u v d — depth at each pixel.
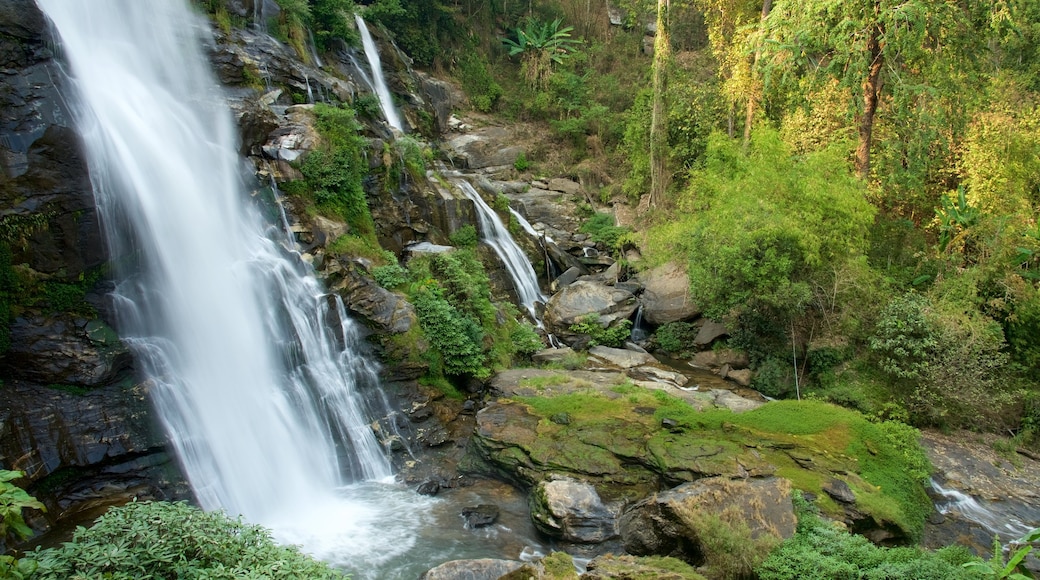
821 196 16.25
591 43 39.44
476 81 34.25
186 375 11.16
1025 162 18.36
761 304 16.97
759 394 16.89
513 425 12.76
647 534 9.48
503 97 34.81
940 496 12.34
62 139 10.73
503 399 13.90
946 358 15.05
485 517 10.68
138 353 10.70
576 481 10.95
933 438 14.84
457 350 14.83
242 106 14.96
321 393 12.63
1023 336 16.69
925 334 15.52
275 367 12.38
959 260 17.73
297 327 12.98
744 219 16.22
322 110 16.44
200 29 16.05
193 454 10.51
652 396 14.06
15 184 10.13
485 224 21.94
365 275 15.02
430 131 28.91
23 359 9.68
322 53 22.73
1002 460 14.07
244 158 14.54
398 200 18.61
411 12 31.39
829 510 10.04
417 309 15.00
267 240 13.91
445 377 14.93
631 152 30.22
